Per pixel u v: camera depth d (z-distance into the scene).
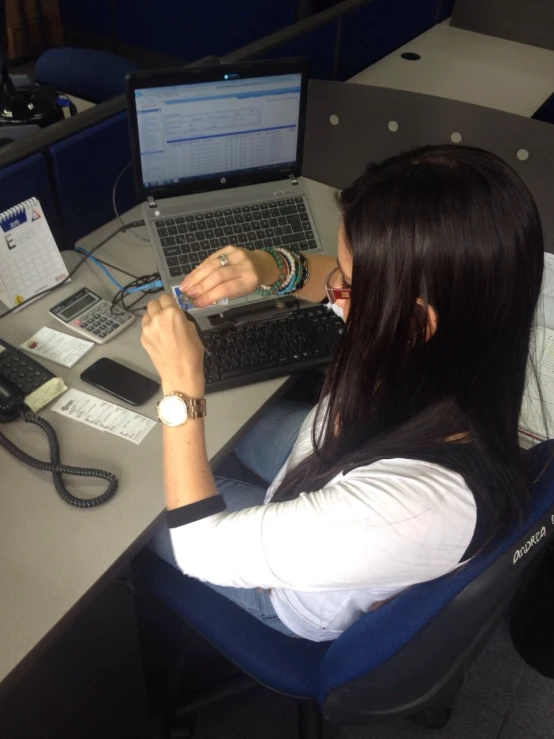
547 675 1.43
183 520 0.78
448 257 0.58
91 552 0.86
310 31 2.00
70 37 4.34
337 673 0.80
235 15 3.67
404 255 0.60
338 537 0.65
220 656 1.46
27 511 0.90
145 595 1.18
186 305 1.22
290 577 0.69
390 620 0.72
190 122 1.22
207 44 3.87
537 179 1.45
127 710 1.14
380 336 0.65
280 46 1.89
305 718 1.28
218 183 1.33
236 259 1.14
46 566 0.84
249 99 1.25
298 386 1.62
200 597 1.03
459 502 0.63
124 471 0.96
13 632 0.77
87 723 1.04
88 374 1.09
